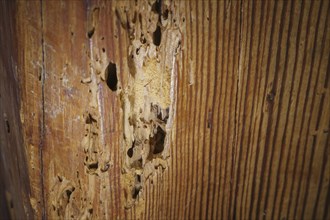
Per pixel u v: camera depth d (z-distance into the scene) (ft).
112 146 0.42
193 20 0.40
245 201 0.53
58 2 0.35
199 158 0.48
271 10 0.43
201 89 0.44
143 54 0.40
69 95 0.39
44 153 0.41
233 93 0.46
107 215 0.45
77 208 0.43
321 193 0.56
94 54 0.38
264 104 0.48
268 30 0.44
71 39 0.37
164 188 0.47
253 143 0.50
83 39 0.37
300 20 0.44
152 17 0.39
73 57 0.37
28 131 0.40
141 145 0.44
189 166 0.47
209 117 0.46
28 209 0.47
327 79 0.48
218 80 0.44
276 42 0.45
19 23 0.36
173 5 0.39
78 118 0.40
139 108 0.42
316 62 0.47
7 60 0.41
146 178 0.45
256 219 0.55
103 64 0.38
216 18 0.41
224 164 0.49
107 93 0.40
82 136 0.41
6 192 0.60
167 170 0.46
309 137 0.52
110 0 0.36
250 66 0.45
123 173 0.44
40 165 0.42
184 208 0.49
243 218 0.54
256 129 0.49
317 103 0.50
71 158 0.41
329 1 0.44
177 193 0.48
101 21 0.37
